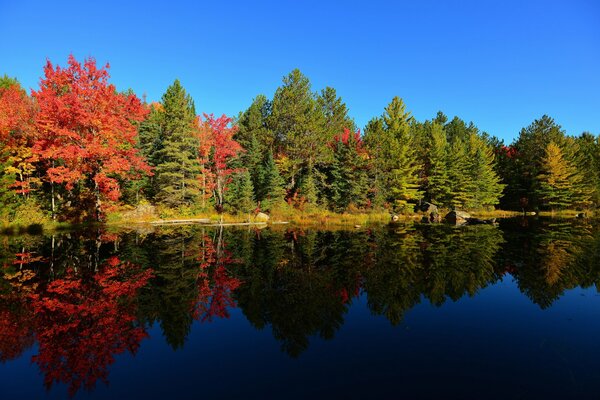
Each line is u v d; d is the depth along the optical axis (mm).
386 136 43812
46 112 24312
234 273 12664
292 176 42406
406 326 7738
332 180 42219
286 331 7480
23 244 18688
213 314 8523
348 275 12359
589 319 8148
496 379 5395
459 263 14172
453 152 48344
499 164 56281
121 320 8086
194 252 16844
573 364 5918
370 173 41188
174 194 34594
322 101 51188
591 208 49844
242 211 35375
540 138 51906
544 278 11938
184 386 5223
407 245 18891
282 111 43750
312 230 26641
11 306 8969
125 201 34312
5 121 25266
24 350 6527
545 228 27953
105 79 26109
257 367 5836
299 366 5871
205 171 36531
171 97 39625
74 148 24562
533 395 4930
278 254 16422
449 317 8312
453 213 38562
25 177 28047
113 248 17734
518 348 6582
